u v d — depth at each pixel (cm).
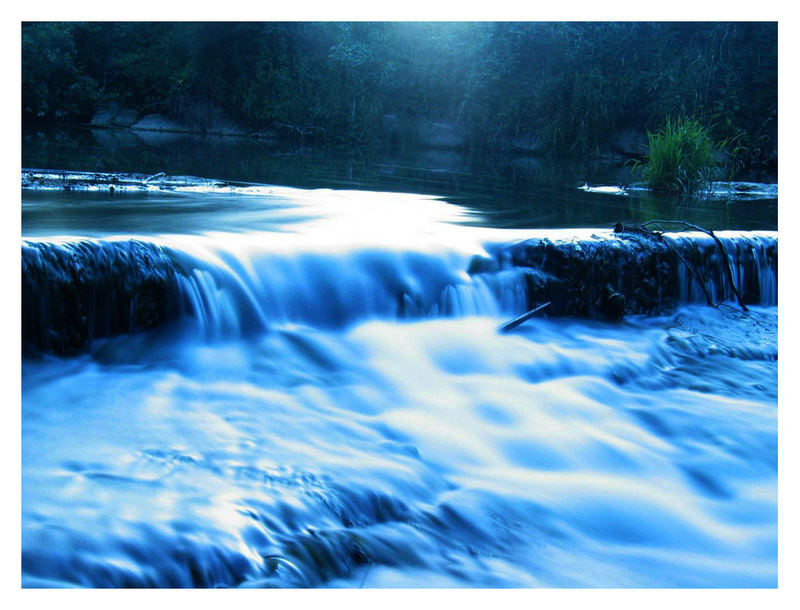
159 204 746
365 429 458
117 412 431
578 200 995
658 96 2014
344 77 2136
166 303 528
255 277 566
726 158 1809
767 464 464
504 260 652
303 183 1026
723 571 364
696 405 534
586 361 580
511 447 464
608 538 387
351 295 594
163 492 344
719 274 711
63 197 745
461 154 1852
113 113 2091
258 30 2141
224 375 501
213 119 2139
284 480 370
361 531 351
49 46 1938
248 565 306
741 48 2002
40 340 478
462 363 564
